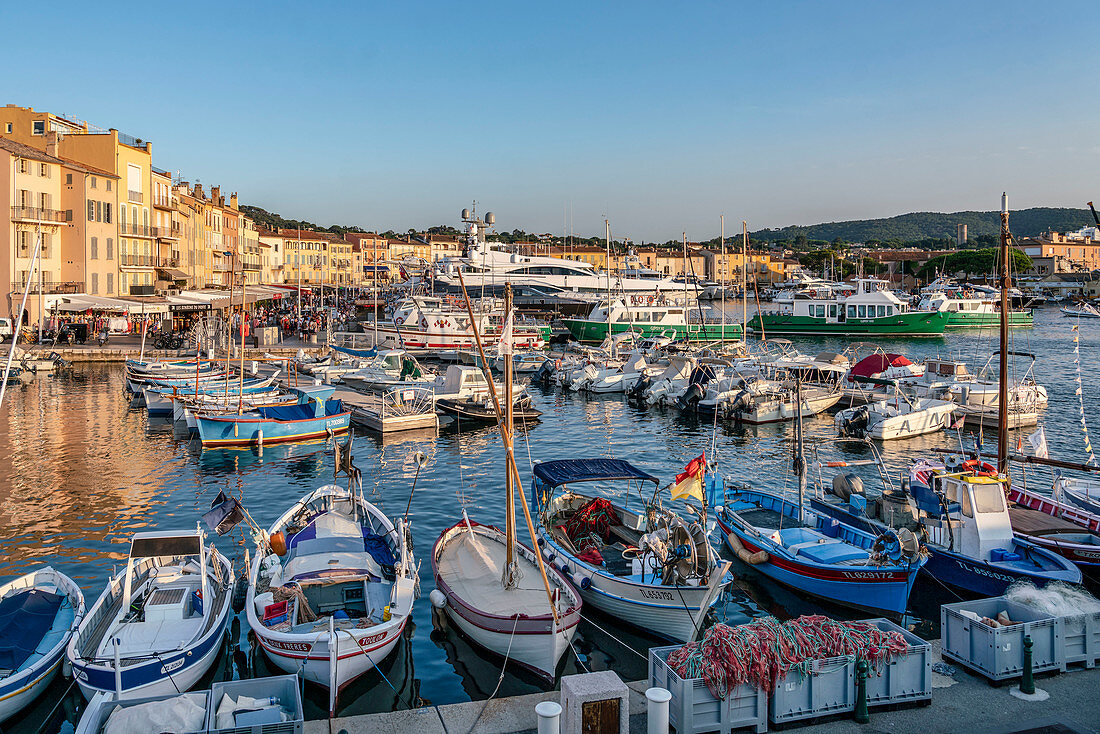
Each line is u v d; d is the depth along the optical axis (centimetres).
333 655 1452
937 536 2091
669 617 1742
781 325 9825
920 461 2636
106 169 7944
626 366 5881
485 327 7550
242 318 4325
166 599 1711
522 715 1220
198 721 1152
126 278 8206
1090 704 1226
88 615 1606
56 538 2461
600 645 1792
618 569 1958
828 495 2895
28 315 6856
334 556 1911
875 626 1280
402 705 1541
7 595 1734
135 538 1700
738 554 2208
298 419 3972
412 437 4147
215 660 1644
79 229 7438
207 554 1969
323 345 7238
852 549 2078
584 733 1066
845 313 9619
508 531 1802
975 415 4369
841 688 1208
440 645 1781
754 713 1180
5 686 1396
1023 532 2084
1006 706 1227
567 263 10050
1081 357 7688
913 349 8488
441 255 13162
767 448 3928
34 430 4144
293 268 16050
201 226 10544
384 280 16712
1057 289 18250
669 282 10312
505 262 9881
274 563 1894
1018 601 1536
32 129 7962
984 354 7906
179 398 4206
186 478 3244
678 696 1164
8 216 6812
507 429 1795
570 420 4731
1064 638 1333
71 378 5812
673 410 5081
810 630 1227
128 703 1178
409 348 7388
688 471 2052
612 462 2397
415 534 2523
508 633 1609
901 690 1233
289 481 3212
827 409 5034
